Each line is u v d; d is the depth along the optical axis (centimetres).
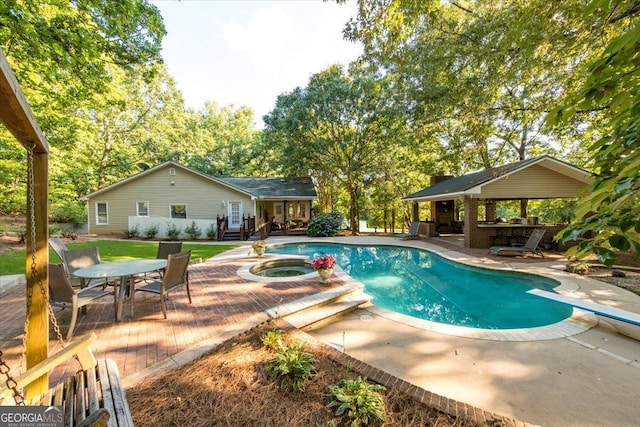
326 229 1769
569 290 612
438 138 2045
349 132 2006
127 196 1800
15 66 686
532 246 995
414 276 905
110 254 1057
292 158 2091
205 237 1630
